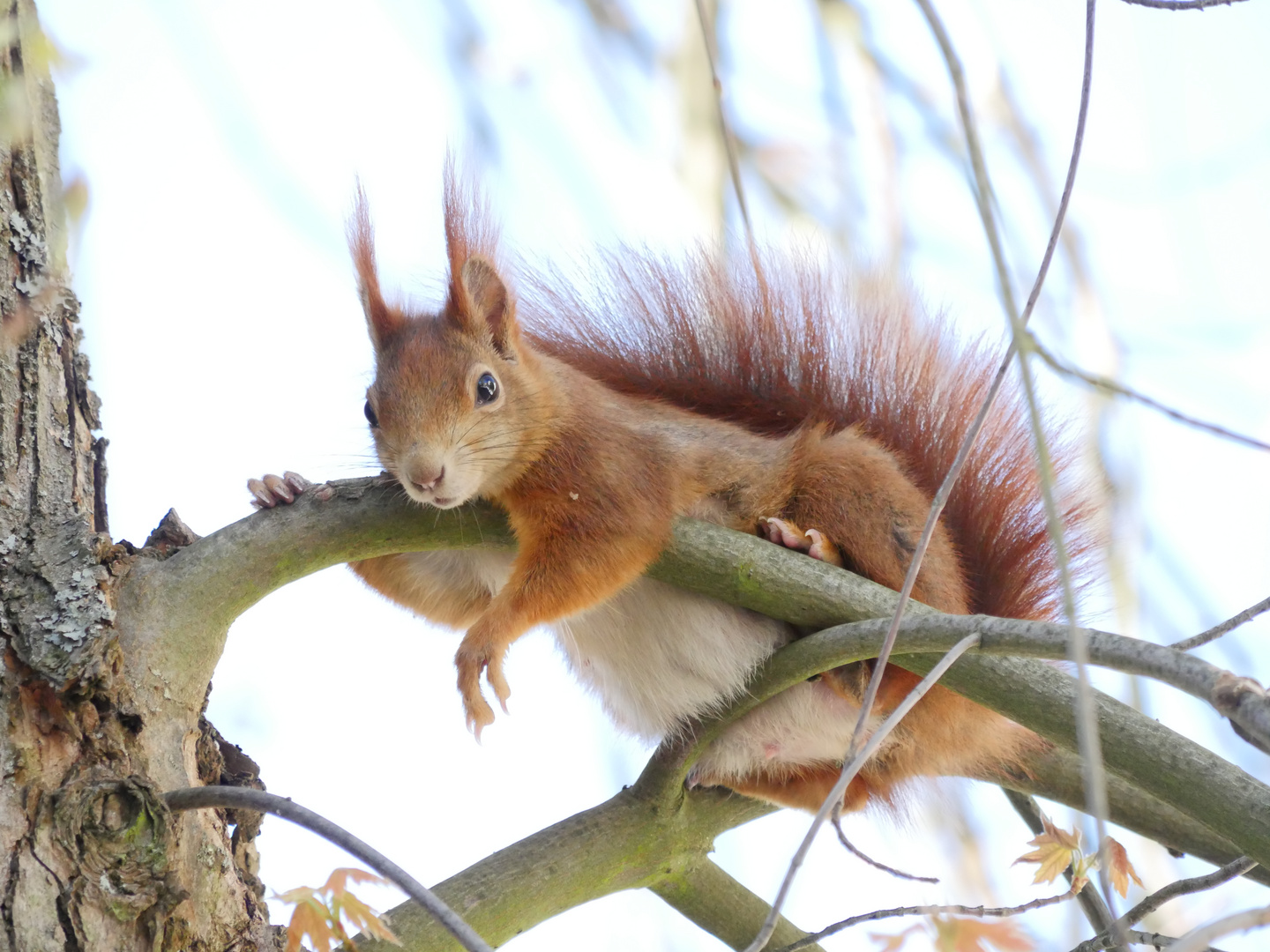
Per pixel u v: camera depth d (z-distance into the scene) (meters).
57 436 6.49
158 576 6.35
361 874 5.67
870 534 8.02
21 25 6.36
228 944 5.91
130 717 5.92
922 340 9.45
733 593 7.12
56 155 7.00
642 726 8.48
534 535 7.88
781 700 8.13
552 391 8.01
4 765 5.60
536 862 6.84
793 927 7.68
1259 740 4.49
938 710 7.99
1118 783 7.49
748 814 8.11
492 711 7.37
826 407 9.45
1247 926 4.25
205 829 5.98
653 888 7.43
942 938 6.35
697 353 9.70
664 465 8.10
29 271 6.68
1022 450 8.91
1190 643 6.00
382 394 7.80
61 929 5.37
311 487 6.88
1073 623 4.34
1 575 6.02
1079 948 6.19
